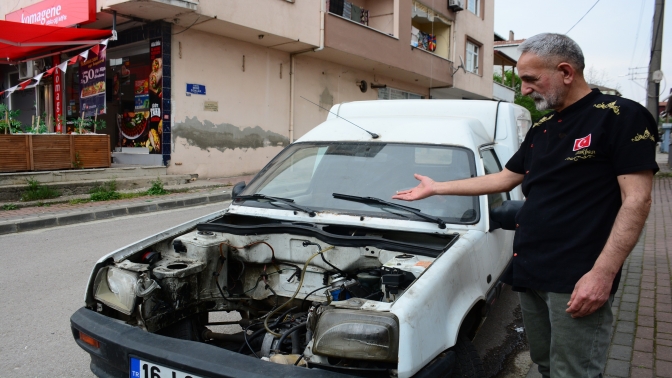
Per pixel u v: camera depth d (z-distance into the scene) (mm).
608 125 1988
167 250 3291
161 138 11508
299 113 14992
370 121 4086
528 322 2447
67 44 11211
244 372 2039
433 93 22484
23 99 14945
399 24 16781
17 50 12281
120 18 11047
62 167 9867
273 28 12430
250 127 13484
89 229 7574
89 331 2508
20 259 5984
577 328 2082
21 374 3387
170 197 9891
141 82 11984
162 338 2361
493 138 4660
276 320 2975
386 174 3479
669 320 4047
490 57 24469
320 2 13758
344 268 3133
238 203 3693
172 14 10789
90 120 11328
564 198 2092
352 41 14695
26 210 8391
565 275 2076
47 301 4684
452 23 20703
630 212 1892
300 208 3387
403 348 2002
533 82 2145
